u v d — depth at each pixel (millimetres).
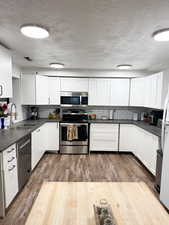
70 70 4004
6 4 1219
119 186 1672
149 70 3973
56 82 4023
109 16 1385
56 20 1467
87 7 1250
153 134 2646
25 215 1803
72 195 1476
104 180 2670
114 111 4441
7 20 1475
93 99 4109
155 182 2420
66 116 4105
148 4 1197
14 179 1990
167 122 2092
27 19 1455
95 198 1435
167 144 1901
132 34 1766
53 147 3918
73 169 3078
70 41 2004
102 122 3885
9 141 1921
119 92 4098
